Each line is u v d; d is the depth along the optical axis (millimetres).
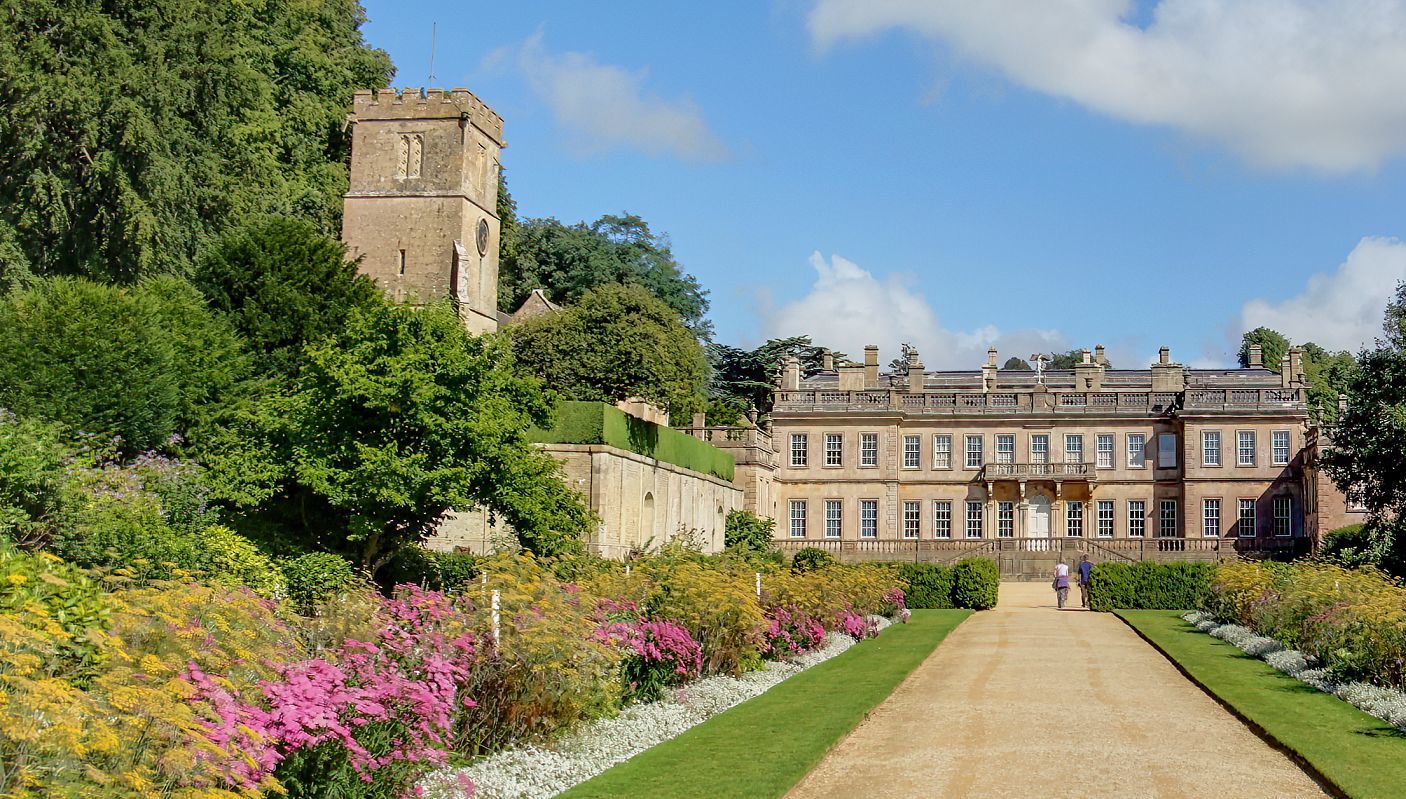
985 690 24719
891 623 42875
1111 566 51031
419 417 30344
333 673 12969
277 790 11016
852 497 84000
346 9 73188
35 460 23109
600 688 19031
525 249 100000
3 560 13305
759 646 27188
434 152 67688
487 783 15258
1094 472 81938
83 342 34562
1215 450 81188
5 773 9070
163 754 10031
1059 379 89562
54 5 41938
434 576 34656
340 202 68500
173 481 30375
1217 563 50250
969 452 84062
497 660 16891
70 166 43781
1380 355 43469
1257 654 30906
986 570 51500
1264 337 127812
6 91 41281
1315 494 73875
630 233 107438
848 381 86688
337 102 69562
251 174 49469
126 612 11930
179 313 40500
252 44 54062
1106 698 23641
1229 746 18719
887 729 20109
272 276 45625
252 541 29203
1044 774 16625
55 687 9375
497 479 31891
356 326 32094
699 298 112062
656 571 25938
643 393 67250
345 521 32312
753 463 77188
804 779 16375
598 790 15430
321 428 31000
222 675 12016
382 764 13383
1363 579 31016
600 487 50000
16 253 41094
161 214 43594
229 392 39125
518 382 32938
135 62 43594
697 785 15688
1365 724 20297
